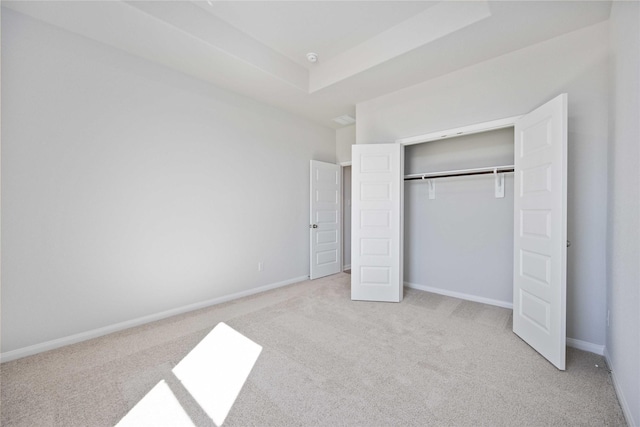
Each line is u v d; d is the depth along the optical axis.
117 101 2.69
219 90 3.53
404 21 2.73
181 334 2.63
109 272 2.66
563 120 2.01
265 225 4.12
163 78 3.01
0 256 2.13
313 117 4.72
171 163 3.09
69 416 1.58
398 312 3.18
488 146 3.39
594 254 2.31
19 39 2.19
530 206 2.38
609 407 1.65
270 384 1.87
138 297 2.85
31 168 2.25
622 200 1.77
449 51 2.73
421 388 1.83
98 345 2.41
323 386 1.85
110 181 2.66
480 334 2.61
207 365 2.10
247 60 2.94
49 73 2.32
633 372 1.48
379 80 3.34
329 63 3.44
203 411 1.62
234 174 3.71
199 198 3.34
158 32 2.44
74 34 2.44
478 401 1.70
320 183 4.95
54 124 2.35
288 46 3.15
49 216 2.34
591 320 2.33
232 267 3.70
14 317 2.19
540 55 2.59
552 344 2.10
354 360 2.16
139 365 2.10
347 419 1.56
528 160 2.42
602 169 2.27
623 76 1.79
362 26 2.80
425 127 3.37
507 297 3.29
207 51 2.73
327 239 5.09
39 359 2.18
